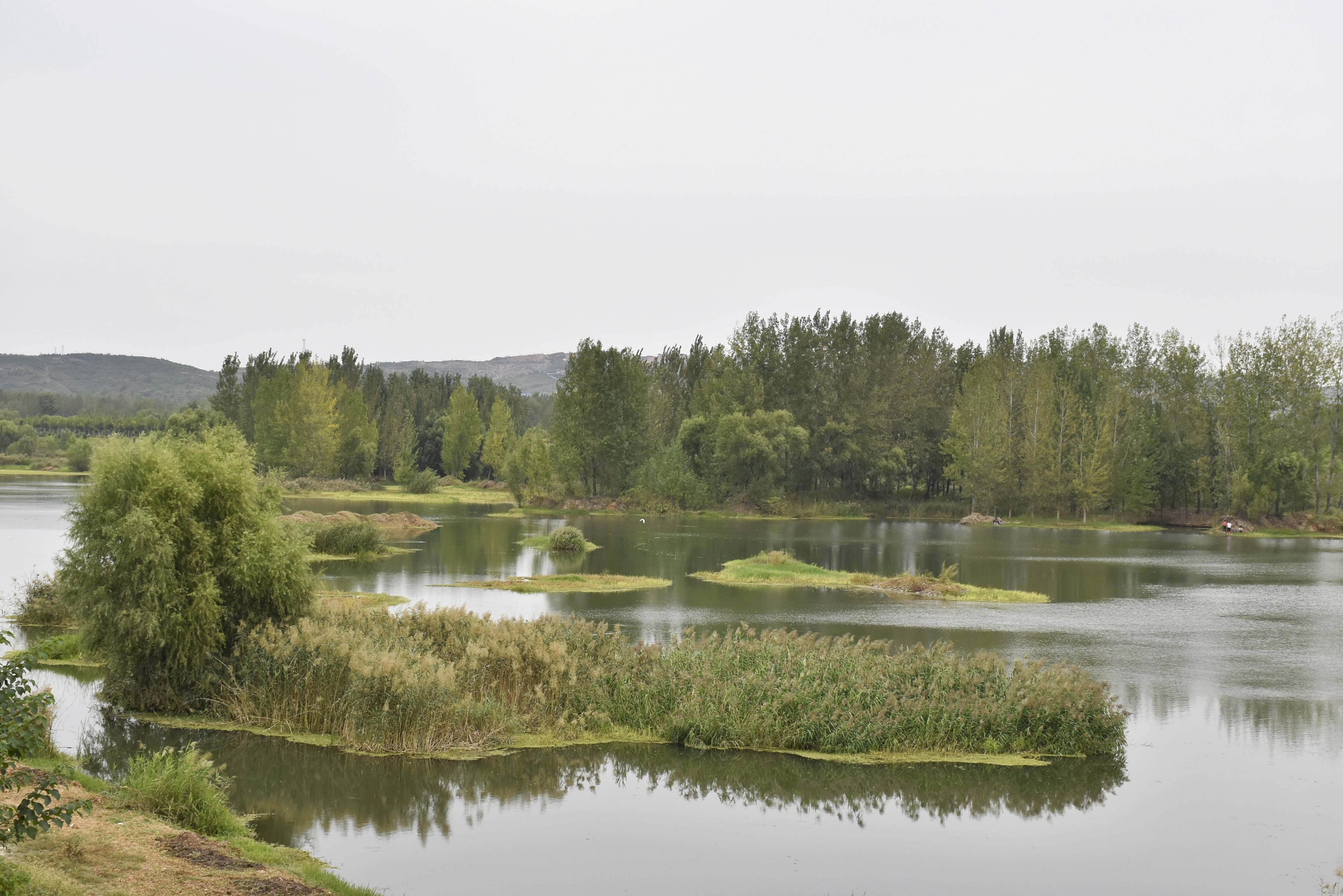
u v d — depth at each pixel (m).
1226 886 11.95
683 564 49.28
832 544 65.25
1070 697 17.98
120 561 18.50
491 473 146.62
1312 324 100.56
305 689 18.12
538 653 19.00
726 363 117.88
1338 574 50.84
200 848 11.04
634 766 16.44
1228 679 23.83
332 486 114.94
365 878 11.68
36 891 8.73
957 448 106.69
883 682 18.44
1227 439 100.50
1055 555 60.66
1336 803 14.99
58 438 173.75
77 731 17.41
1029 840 13.43
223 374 135.75
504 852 12.64
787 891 11.61
